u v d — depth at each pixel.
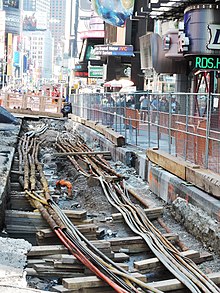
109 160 20.59
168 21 28.14
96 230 9.94
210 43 19.33
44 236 9.40
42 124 38.31
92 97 31.11
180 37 19.80
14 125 30.17
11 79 138.00
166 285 7.35
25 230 10.43
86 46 68.00
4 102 47.19
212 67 19.91
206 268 8.59
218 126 11.22
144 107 18.39
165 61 24.34
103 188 13.71
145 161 16.02
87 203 13.23
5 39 140.88
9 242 8.12
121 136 20.30
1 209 10.16
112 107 24.23
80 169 16.83
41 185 14.16
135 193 13.95
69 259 7.96
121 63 47.69
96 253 8.44
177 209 11.59
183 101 13.56
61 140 25.75
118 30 48.75
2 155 16.92
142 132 18.47
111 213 12.27
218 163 11.17
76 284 7.21
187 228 10.80
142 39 28.48
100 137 24.50
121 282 7.35
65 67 132.38
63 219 10.19
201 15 19.27
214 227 9.65
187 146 13.14
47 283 7.73
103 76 58.19
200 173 11.41
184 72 24.42
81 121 34.03
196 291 7.18
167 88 31.64
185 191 11.75
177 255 8.61
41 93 60.31
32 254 8.13
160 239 9.56
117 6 33.25
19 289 5.99
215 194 10.55
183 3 21.05
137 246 9.34
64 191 14.31
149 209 11.78
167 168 13.77
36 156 20.14
